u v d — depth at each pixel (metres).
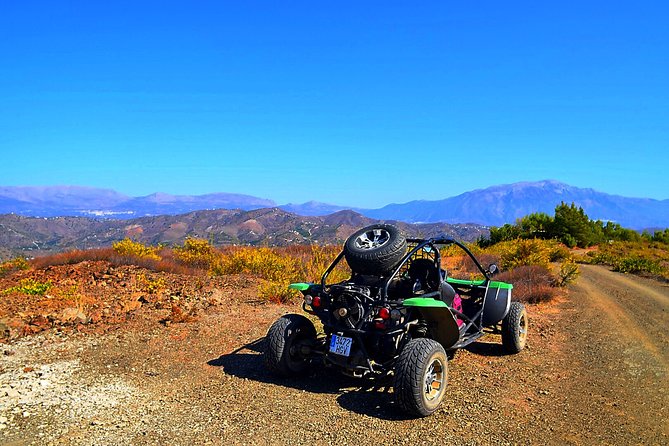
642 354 6.98
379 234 5.56
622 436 4.26
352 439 4.09
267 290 10.04
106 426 4.21
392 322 4.97
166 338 7.06
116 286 10.67
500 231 32.25
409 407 4.49
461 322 6.44
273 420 4.44
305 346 5.57
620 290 13.75
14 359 5.94
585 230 34.28
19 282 10.67
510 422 4.51
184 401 4.85
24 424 4.19
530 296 11.55
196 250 16.62
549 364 6.46
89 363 5.91
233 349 6.66
